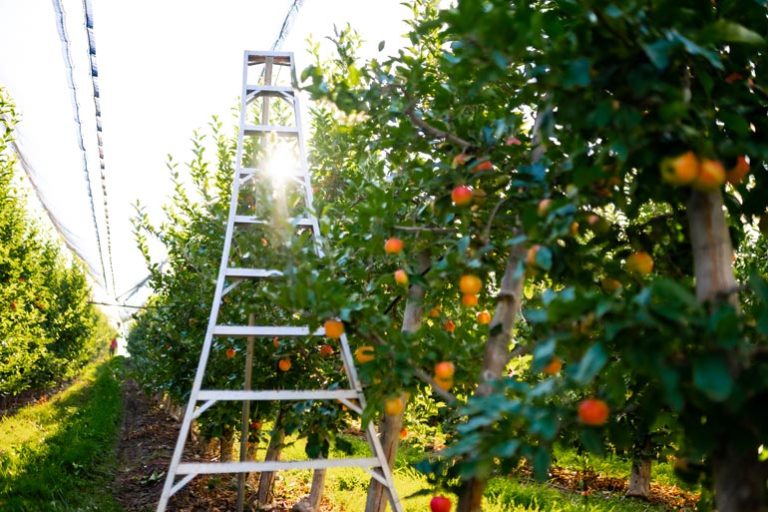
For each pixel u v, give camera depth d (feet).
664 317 4.72
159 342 23.48
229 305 16.47
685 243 7.32
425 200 10.68
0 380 29.43
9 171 23.63
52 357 40.68
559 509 17.89
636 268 7.00
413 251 9.05
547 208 5.99
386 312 11.43
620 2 4.97
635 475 22.09
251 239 11.21
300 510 16.19
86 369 79.46
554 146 6.93
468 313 12.12
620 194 6.31
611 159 6.22
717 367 4.36
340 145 17.12
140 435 30.99
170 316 21.21
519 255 7.69
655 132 5.43
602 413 5.29
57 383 49.93
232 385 16.16
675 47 5.06
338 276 10.77
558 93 5.65
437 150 9.12
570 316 5.06
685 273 7.44
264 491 16.75
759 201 6.66
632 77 5.25
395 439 11.75
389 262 10.88
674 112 4.76
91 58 14.89
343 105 8.41
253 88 12.29
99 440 26.78
